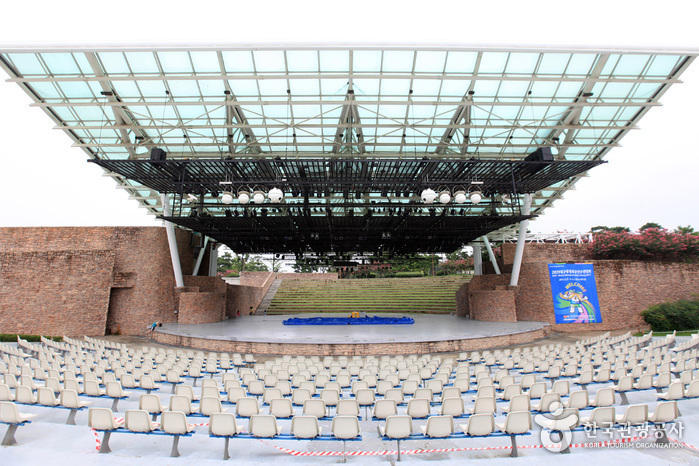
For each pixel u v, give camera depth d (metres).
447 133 20.22
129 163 16.03
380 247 32.34
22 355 13.90
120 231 26.53
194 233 31.19
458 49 13.59
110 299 25.25
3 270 23.30
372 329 20.61
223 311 27.94
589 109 18.78
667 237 30.28
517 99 17.98
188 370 11.06
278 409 6.68
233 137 20.58
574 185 26.23
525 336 19.33
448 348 16.72
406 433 5.58
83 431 6.52
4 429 6.54
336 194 23.11
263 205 18.92
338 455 5.86
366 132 19.97
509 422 5.62
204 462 5.05
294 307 38.53
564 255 31.38
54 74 16.33
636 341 15.69
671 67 16.23
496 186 18.75
